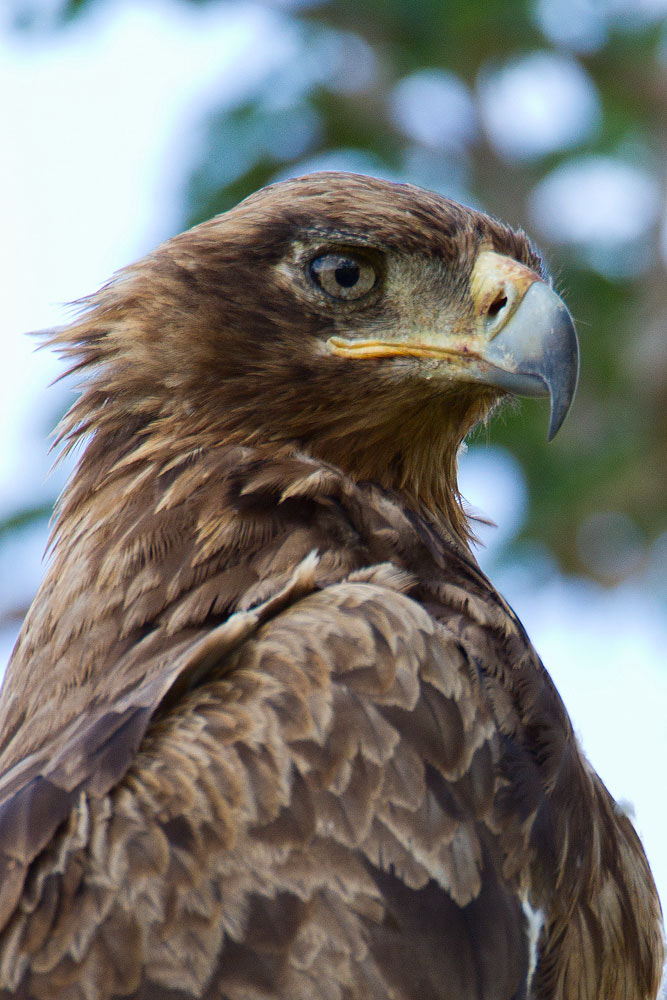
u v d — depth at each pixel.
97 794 6.50
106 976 6.25
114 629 7.60
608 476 17.25
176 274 8.43
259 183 17.84
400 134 18.66
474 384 8.28
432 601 7.54
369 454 8.50
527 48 18.47
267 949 6.30
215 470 8.02
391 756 6.66
